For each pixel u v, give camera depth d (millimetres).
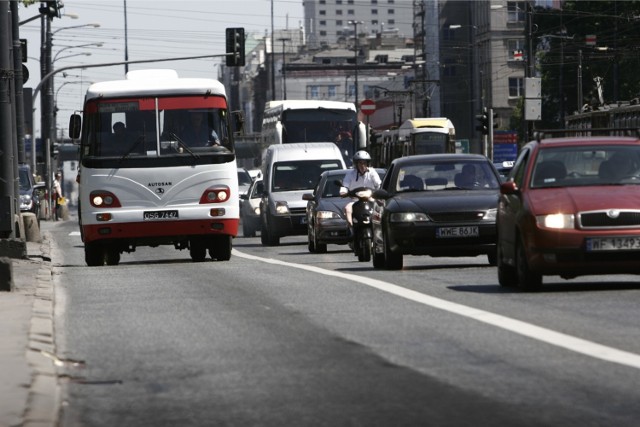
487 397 20734
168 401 21312
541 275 39688
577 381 22047
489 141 146750
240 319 33500
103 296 42500
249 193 111125
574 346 26312
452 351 26172
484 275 47750
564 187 40844
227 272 54000
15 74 85688
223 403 20938
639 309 33438
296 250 82438
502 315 32500
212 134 65500
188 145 65188
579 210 38906
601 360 24344
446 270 51344
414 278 46281
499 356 25266
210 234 65438
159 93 65312
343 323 31875
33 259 65250
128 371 24828
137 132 65062
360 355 26016
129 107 65062
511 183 41344
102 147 64938
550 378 22438
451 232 51500
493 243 51781
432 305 35594
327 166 93375
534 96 146750
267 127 143375
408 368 24078
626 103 127750
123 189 64750
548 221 39000
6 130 71500
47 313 35531
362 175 64562
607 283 42531
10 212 64812
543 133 43219
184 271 55844
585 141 42500
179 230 65000
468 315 32656
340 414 19594
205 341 29109
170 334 30688
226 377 23688
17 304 38000
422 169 54844
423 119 183750
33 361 25578
